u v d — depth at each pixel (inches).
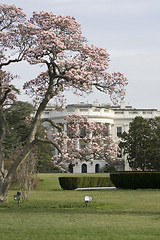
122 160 3693.4
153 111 4057.6
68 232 575.5
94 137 1085.8
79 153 1052.5
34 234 562.3
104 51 1021.8
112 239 530.0
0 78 1081.4
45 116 3659.0
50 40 952.9
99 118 3774.6
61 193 1376.7
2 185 1021.2
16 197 936.3
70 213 801.6
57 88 1050.7
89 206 946.1
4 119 1064.2
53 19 986.1
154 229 600.1
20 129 1571.1
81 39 1003.9
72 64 975.6
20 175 1146.0
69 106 4173.2
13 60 1035.9
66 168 1076.5
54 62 994.1
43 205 965.2
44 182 1919.3
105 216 747.4
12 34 1002.1
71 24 993.5
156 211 848.9
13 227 620.4
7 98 1170.0
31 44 998.4
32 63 1000.9
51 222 669.3
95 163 3750.0
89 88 1000.9
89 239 528.4
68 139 1035.9
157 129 2947.8
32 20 1011.9
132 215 768.3
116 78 1021.8
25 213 803.4
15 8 1007.6
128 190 1491.1
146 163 2859.3
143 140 2908.5
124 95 1030.4
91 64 984.9
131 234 562.3
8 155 1690.5
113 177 1574.8
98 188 1571.1
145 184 1519.4
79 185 1592.0
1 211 845.8
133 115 4023.1
